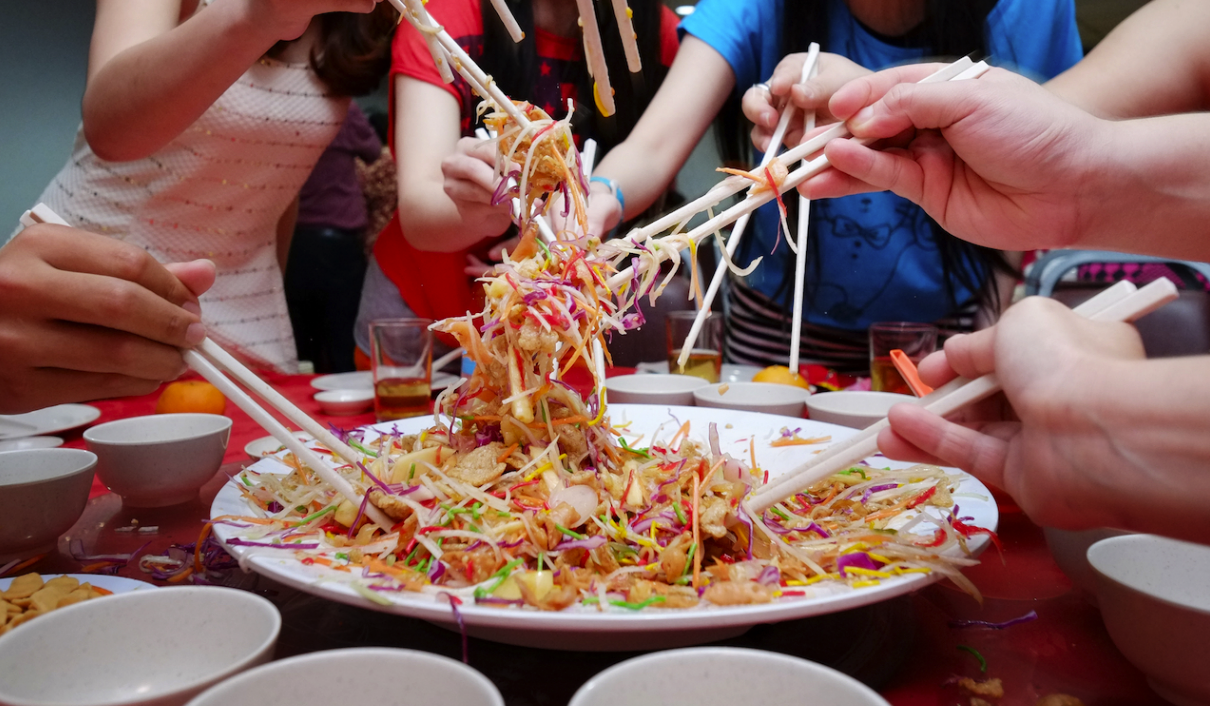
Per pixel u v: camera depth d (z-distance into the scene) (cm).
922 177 118
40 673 60
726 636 76
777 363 260
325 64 225
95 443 114
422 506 88
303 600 88
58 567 95
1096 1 276
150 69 166
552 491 90
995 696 67
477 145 172
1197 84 158
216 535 86
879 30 227
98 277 82
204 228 229
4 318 83
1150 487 52
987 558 99
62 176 231
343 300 396
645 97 253
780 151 181
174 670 64
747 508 86
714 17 229
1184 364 52
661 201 265
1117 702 66
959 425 66
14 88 354
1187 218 103
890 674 71
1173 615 62
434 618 66
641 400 167
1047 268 261
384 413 165
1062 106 101
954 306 238
